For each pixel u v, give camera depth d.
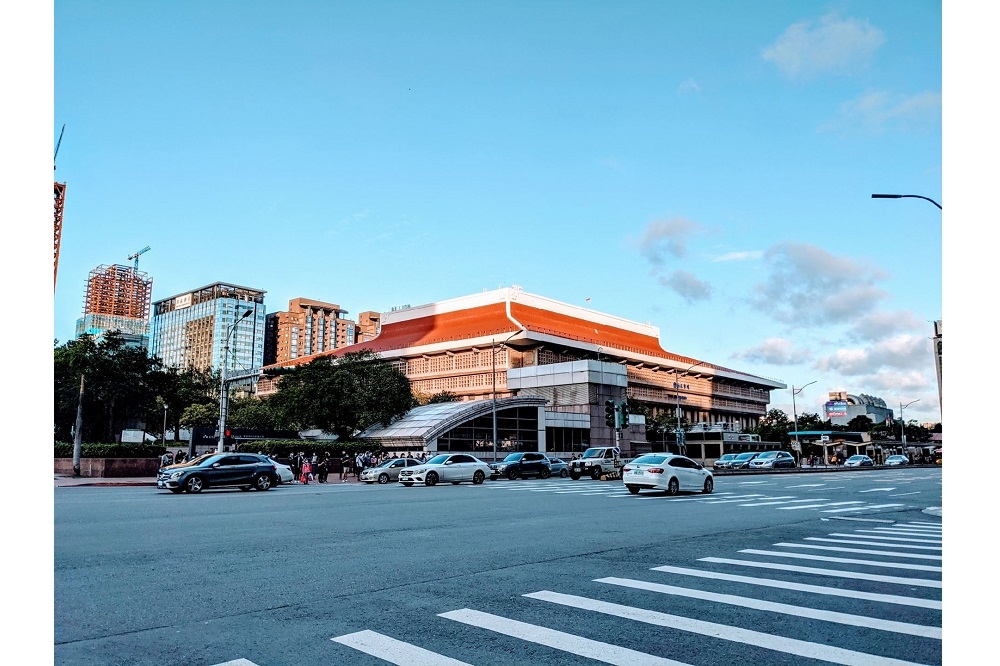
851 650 5.65
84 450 43.34
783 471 55.41
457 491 28.56
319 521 15.68
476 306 106.50
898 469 64.38
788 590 7.97
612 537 12.86
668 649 5.70
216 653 5.67
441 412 60.53
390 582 8.50
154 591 7.98
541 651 5.66
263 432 52.25
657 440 96.81
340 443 52.06
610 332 116.75
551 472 45.56
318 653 5.64
